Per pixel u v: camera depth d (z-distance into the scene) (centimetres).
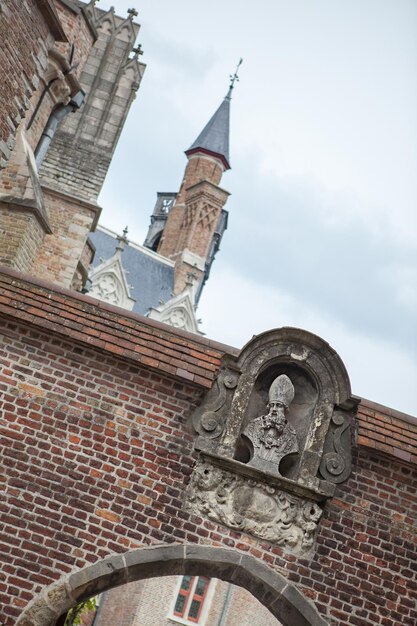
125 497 1542
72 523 1519
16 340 1578
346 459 1598
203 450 1562
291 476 1596
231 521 1552
